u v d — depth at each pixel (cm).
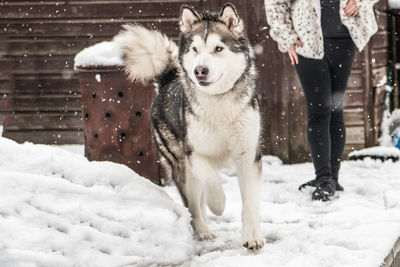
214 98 301
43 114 624
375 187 412
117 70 447
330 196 383
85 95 455
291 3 381
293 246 284
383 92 623
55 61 619
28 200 262
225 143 314
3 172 277
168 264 246
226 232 317
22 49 621
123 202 283
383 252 266
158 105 365
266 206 369
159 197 292
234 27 315
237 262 257
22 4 615
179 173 346
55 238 240
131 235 259
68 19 611
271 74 559
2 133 629
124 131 454
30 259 221
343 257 258
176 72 368
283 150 563
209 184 306
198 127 306
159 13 593
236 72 305
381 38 611
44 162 304
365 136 570
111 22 604
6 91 626
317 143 394
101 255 239
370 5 376
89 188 289
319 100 391
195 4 585
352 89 570
